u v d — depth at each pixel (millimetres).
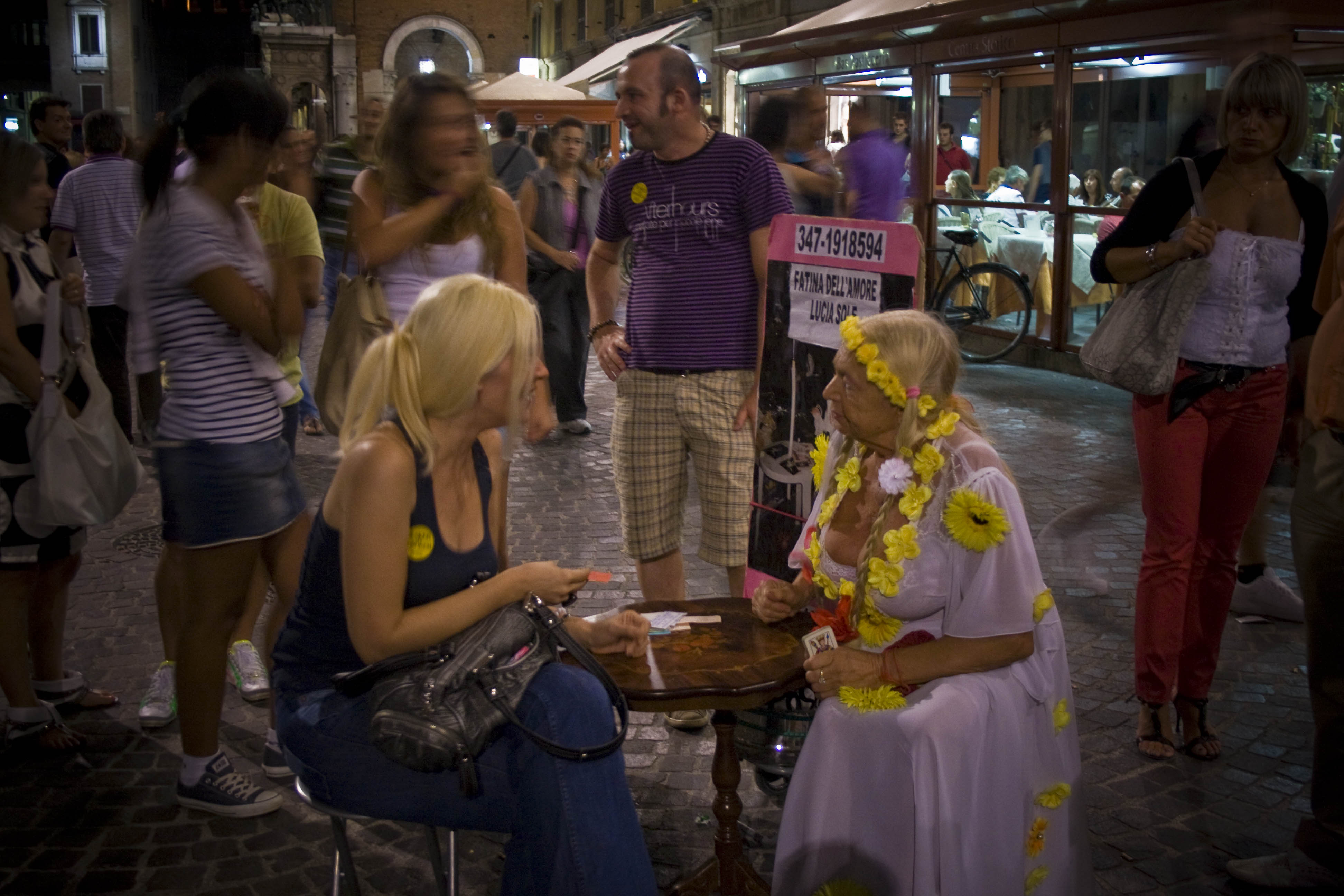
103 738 3723
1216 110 3797
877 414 2488
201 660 3195
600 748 2178
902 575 2416
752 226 3516
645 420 3713
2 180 3322
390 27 43062
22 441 3445
